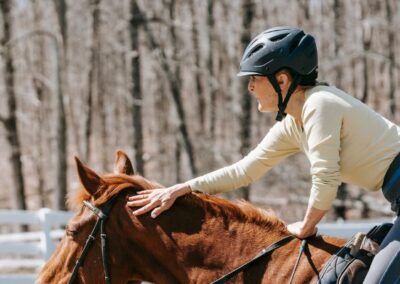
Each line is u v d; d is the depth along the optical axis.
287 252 3.52
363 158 3.39
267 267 3.51
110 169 27.11
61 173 17.83
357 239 3.42
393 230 3.28
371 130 3.38
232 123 21.55
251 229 3.63
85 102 26.03
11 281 9.01
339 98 3.39
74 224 3.71
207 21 22.66
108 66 26.06
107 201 3.70
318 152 3.36
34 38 25.77
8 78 20.14
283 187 18.12
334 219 17.28
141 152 18.62
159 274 3.66
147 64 25.22
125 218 3.68
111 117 30.92
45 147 29.08
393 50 27.03
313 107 3.38
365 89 25.98
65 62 21.25
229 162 19.03
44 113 26.44
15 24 23.98
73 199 3.77
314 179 3.38
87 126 26.00
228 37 22.83
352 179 3.49
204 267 3.58
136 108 18.66
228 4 20.38
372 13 24.48
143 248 3.67
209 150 19.50
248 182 3.86
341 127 3.38
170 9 22.70
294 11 23.05
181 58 21.98
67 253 3.69
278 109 3.56
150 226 3.66
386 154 3.38
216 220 3.66
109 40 22.06
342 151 3.41
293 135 3.66
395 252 3.21
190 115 29.38
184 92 29.59
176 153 23.28
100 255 3.65
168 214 3.68
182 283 3.62
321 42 22.83
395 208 3.35
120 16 21.64
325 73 19.97
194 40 24.14
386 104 26.98
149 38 19.42
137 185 3.76
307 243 3.53
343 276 3.30
